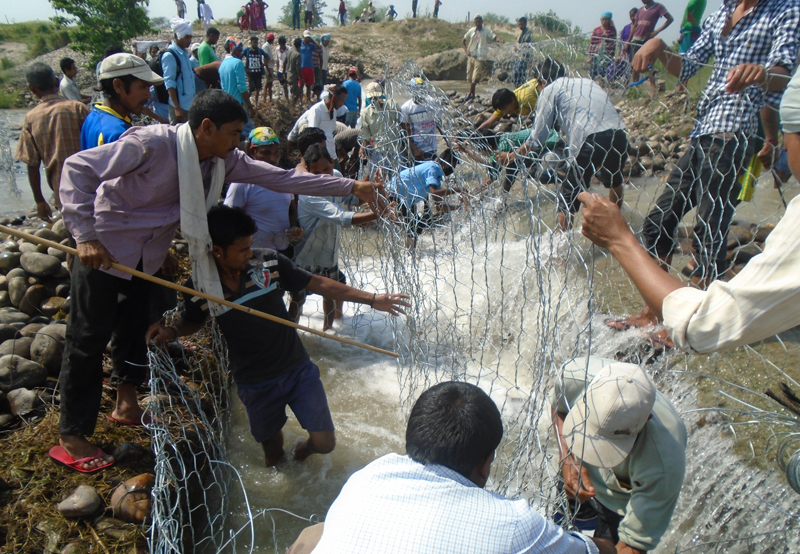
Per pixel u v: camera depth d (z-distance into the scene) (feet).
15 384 11.23
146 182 8.77
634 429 6.70
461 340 13.62
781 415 8.99
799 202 4.05
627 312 13.12
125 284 9.84
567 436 7.30
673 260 13.21
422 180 13.99
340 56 81.25
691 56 11.71
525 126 12.15
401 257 12.16
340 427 12.75
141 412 10.82
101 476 9.57
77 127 14.48
